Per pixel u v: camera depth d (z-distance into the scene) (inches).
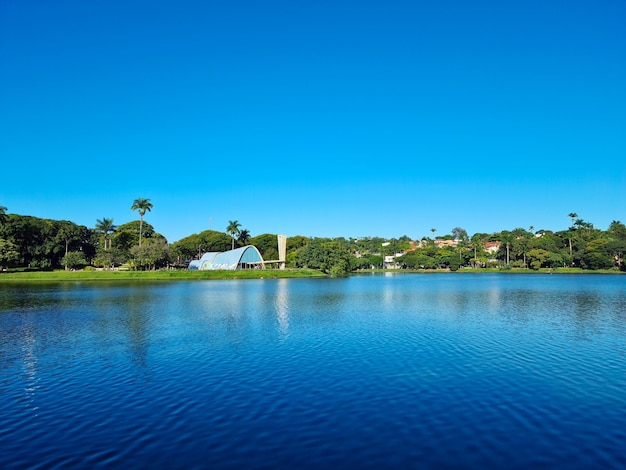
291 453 526.6
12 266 5108.3
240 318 1659.7
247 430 594.6
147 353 1062.4
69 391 772.6
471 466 493.0
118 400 721.6
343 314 1775.3
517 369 887.1
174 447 546.6
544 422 614.9
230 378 837.8
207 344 1163.9
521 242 7746.1
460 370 880.3
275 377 841.5
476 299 2428.6
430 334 1299.2
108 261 5482.3
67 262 5275.6
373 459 510.3
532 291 3004.4
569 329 1386.6
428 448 536.7
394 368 898.7
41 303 2204.7
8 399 733.3
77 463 509.4
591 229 7839.6
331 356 1012.5
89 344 1178.6
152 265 5693.9
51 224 5738.2
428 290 3139.8
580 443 548.4
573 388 762.2
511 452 525.7
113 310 1914.4
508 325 1473.9
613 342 1170.6
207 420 631.2
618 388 762.2
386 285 3786.9
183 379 835.4
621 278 4938.5
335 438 566.9
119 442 563.2
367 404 688.4
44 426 618.2
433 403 690.2
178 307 2031.3
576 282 4160.9
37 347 1143.6
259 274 5113.2
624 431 583.8
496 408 667.4
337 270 5693.9
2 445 559.8
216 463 504.7
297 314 1779.0
